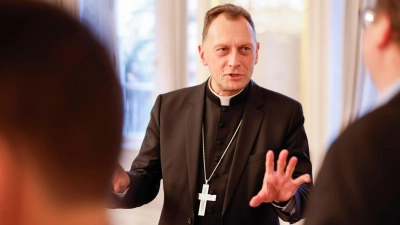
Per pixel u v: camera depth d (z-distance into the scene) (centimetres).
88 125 38
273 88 268
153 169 148
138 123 311
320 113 254
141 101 310
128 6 308
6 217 38
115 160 41
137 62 310
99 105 38
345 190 61
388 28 64
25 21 35
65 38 36
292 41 262
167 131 145
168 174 141
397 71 66
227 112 141
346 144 64
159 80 301
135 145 306
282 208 119
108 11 296
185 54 293
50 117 36
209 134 141
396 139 61
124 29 311
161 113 150
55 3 37
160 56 298
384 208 59
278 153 134
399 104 63
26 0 36
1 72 35
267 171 108
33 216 38
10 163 37
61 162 38
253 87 145
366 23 68
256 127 137
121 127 41
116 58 44
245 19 136
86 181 39
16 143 37
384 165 60
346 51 241
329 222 61
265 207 135
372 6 68
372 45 67
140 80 310
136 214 313
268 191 107
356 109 238
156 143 148
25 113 36
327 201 63
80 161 38
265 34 266
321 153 243
